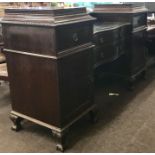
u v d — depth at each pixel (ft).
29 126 6.44
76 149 5.50
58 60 4.90
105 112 7.09
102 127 6.32
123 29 7.76
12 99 6.12
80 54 5.51
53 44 4.81
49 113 5.44
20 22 5.14
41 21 4.83
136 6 8.22
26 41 5.23
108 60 7.25
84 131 6.15
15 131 6.23
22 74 5.62
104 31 6.72
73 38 5.20
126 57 8.43
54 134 5.45
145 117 6.77
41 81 5.31
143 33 8.87
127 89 8.68
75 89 5.59
